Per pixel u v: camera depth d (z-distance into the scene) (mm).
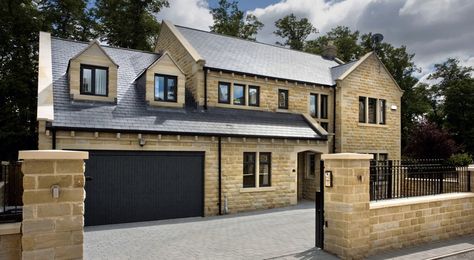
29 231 4648
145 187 11875
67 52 14656
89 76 12609
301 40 39750
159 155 12188
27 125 20312
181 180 12594
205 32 19016
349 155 7160
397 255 7547
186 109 14406
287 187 15102
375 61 19906
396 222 8062
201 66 14945
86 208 10867
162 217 12148
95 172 11047
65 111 11305
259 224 11047
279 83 17078
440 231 9031
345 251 7148
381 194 8289
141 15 27328
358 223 7266
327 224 7633
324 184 7742
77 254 4914
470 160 19203
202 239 9008
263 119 15953
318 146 15969
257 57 18438
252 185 14391
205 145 13109
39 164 4742
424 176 9266
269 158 14820
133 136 11609
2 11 19656
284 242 8555
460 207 9578
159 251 7883
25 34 20766
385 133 20125
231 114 15430
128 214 11539
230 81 15734
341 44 37188
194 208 12820
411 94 38719
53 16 22516
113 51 16234
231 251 7785
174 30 17625
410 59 39281
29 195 4668
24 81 20062
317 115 18375
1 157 20031
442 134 22828
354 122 18797
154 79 13773
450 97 40000
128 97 13453
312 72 19406
